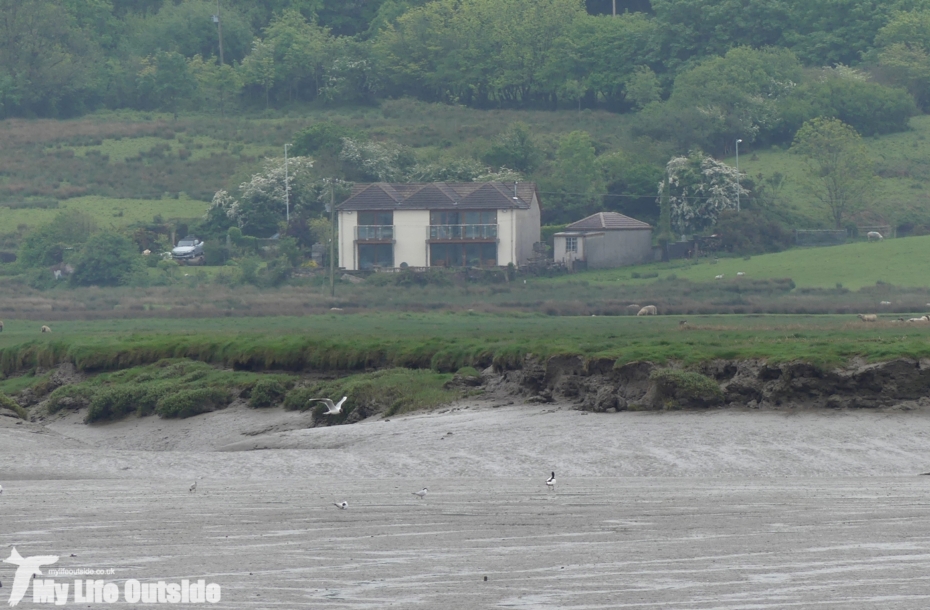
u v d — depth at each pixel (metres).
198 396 198.38
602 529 98.56
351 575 85.19
